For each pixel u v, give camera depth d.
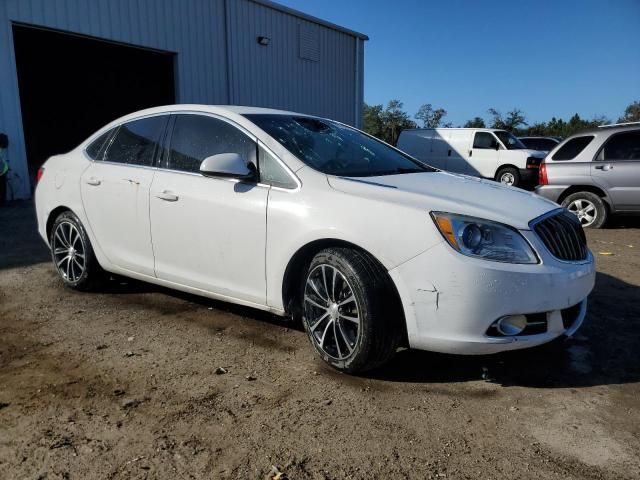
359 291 3.02
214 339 3.74
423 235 2.93
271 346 3.64
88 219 4.57
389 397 2.99
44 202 5.00
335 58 20.38
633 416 2.83
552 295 2.97
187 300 4.59
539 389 3.11
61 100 20.84
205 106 4.11
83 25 12.44
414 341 3.00
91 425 2.65
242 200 3.56
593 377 3.27
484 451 2.50
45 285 5.01
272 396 2.97
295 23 18.38
